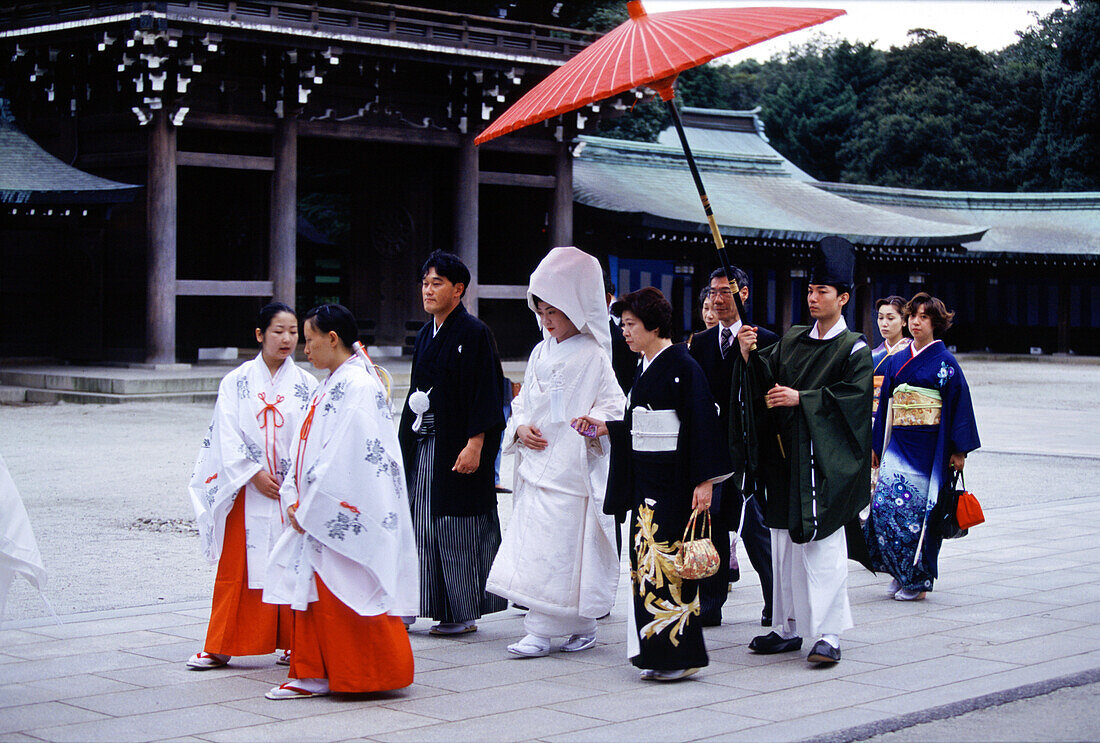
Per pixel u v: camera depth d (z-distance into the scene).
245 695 4.62
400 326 25.95
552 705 4.46
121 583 6.75
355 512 4.52
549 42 23.97
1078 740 3.91
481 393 5.63
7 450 12.61
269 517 5.01
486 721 4.24
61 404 17.64
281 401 5.11
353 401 4.61
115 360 20.97
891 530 6.41
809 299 5.35
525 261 27.16
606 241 28.70
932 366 6.42
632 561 4.93
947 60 54.81
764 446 5.29
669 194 31.09
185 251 22.67
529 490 5.43
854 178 53.97
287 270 21.20
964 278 38.69
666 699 4.53
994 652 5.15
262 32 19.77
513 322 27.41
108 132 20.80
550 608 5.27
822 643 4.99
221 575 5.03
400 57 21.73
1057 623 5.72
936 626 5.73
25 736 4.05
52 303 22.25
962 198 39.97
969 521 6.32
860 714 4.24
